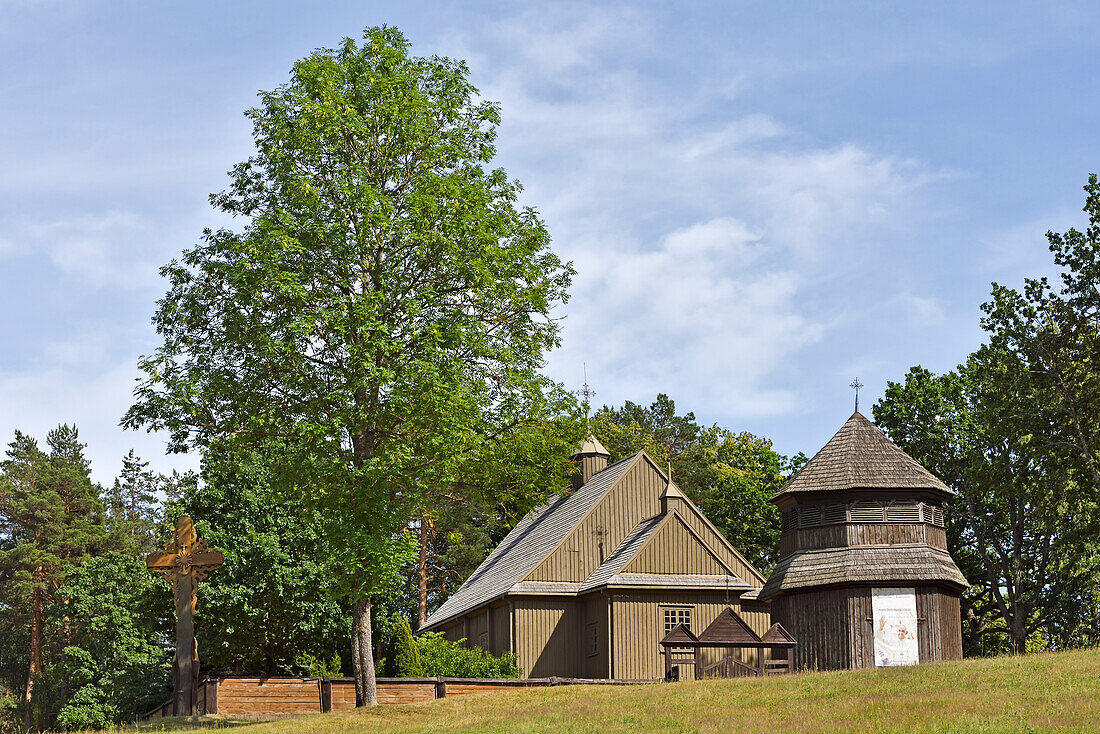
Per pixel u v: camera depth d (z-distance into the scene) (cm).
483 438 2836
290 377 2767
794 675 3161
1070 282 4712
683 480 8294
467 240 2892
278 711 3144
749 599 4525
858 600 3931
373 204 2795
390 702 3206
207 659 4356
